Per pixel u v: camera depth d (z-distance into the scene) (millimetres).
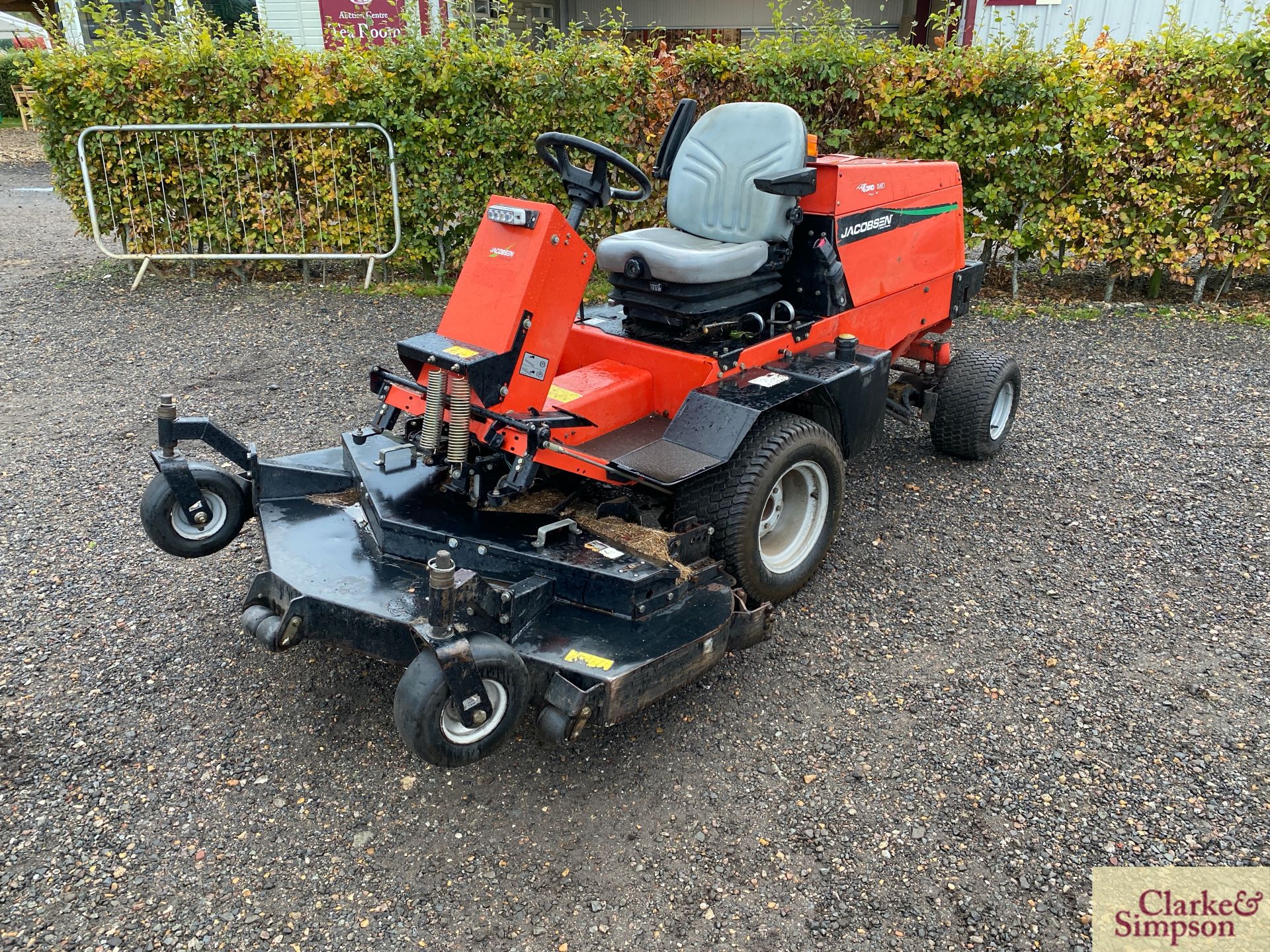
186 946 2244
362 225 7961
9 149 16703
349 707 3066
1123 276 8211
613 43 7566
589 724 2613
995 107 7301
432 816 2645
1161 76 6910
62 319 7105
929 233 4465
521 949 2254
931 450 5121
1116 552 4020
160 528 3223
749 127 3764
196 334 6801
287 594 2846
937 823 2621
